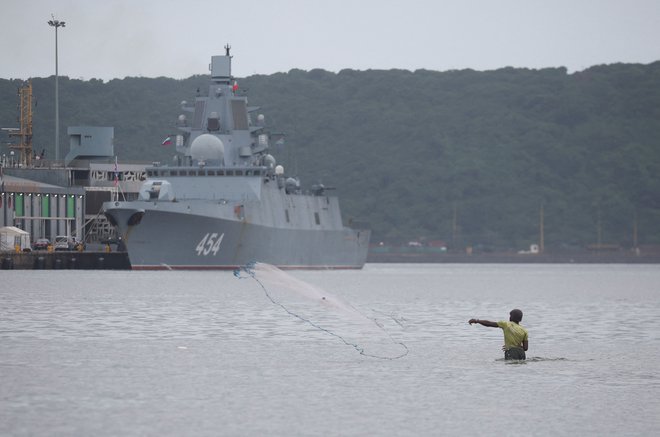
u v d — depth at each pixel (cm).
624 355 14850
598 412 10325
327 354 14712
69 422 9675
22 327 18650
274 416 10044
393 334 17838
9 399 10806
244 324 19612
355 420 9888
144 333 17675
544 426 9681
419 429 9525
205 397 11031
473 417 10050
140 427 9494
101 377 12325
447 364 13725
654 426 9694
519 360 14012
